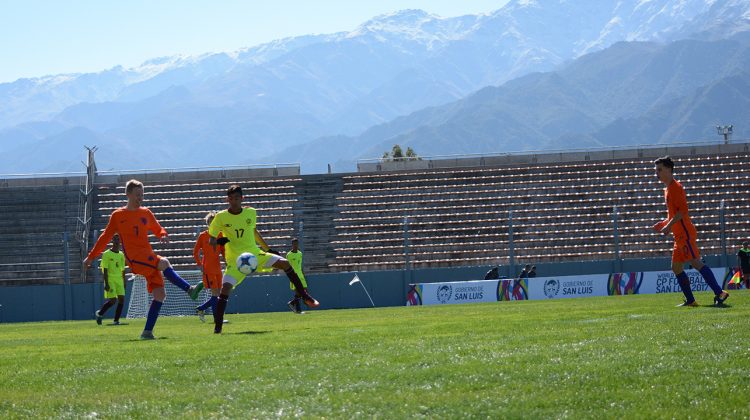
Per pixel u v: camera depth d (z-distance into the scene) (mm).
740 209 46938
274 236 47594
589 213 48250
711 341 7688
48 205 48500
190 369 7180
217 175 51625
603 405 5113
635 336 8406
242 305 38312
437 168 52219
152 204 49344
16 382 6848
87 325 22938
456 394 5504
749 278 33469
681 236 14094
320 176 50812
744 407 4977
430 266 45562
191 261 45688
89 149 49969
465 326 11125
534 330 9797
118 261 23281
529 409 5035
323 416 5020
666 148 52906
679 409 4965
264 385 6145
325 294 39781
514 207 48969
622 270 40031
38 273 45094
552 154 52875
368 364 7004
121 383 6551
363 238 47531
